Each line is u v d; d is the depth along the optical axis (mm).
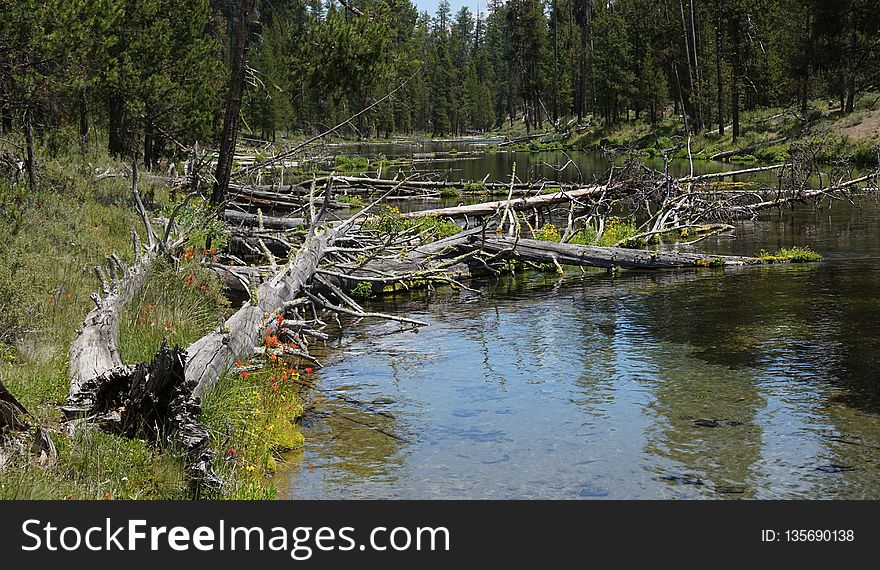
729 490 7125
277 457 8117
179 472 6352
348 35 20438
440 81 133250
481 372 11047
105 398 6859
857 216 26922
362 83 21453
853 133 50781
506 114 163250
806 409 9094
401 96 121312
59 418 6598
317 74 20922
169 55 28172
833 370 10492
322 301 13852
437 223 21125
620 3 93438
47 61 15156
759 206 26641
